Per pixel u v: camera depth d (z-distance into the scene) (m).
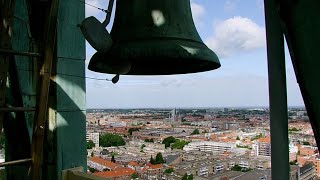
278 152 1.04
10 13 2.22
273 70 1.06
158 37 1.96
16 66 2.60
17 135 2.68
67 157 2.87
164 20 2.01
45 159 2.82
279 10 1.04
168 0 2.07
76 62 2.97
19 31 2.68
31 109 2.30
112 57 1.96
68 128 2.88
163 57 1.94
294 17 1.03
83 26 1.76
